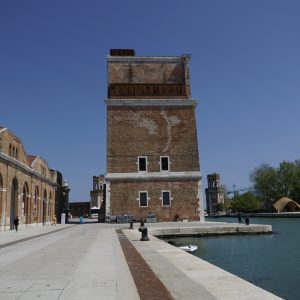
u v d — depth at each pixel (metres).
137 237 26.83
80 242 23.11
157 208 51.91
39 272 11.73
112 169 52.50
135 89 55.59
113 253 16.81
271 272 20.09
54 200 67.81
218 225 41.69
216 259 24.64
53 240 25.30
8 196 39.69
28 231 37.78
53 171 67.94
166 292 9.05
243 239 36.38
